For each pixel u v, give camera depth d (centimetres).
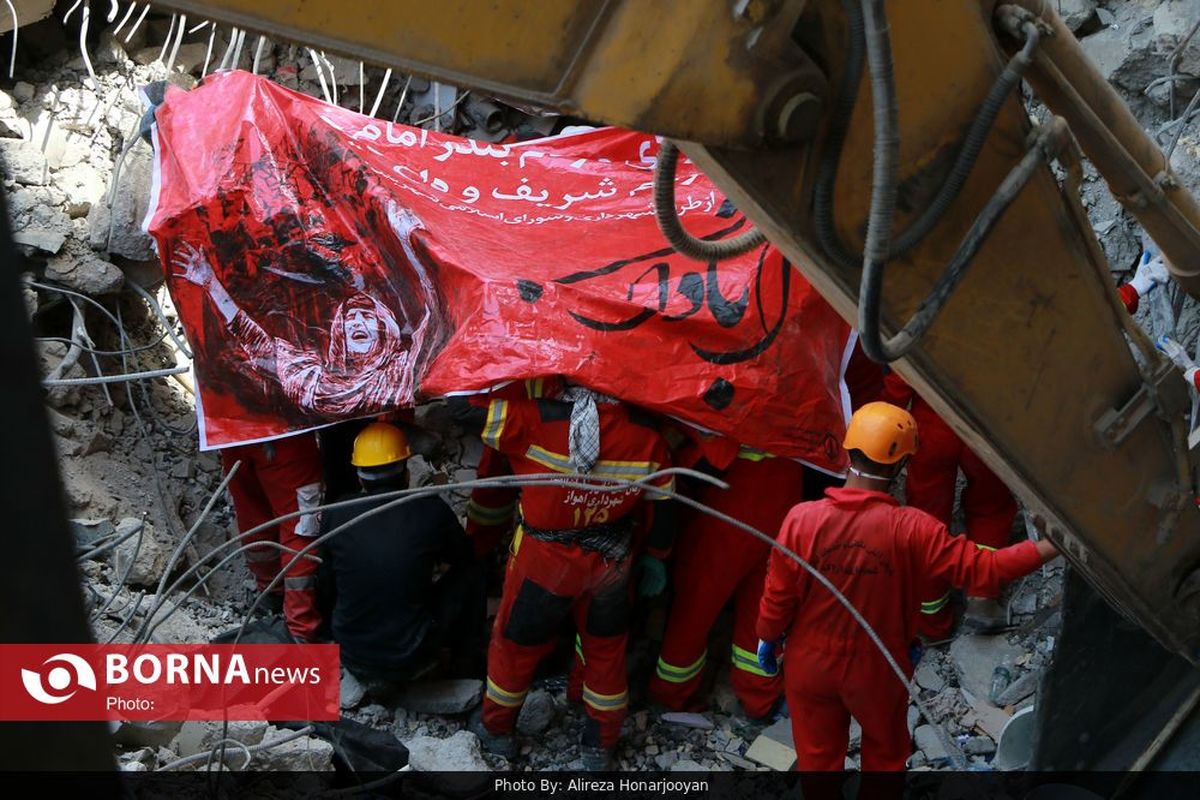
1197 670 450
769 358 503
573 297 493
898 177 264
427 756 513
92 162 629
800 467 531
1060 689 453
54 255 598
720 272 510
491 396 480
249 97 572
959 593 595
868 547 425
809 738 461
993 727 534
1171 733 451
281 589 592
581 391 477
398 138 595
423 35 198
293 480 550
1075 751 466
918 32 249
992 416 318
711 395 491
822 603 437
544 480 330
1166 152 572
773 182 250
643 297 501
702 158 248
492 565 623
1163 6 596
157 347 643
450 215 561
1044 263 297
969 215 279
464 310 500
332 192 559
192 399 646
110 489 579
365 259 550
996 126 272
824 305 523
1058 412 325
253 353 546
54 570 98
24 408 95
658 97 220
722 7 215
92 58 664
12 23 632
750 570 538
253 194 555
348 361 540
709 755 547
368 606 521
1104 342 318
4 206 94
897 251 265
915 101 257
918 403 548
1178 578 379
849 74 235
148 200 613
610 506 483
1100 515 352
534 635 510
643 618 598
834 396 527
